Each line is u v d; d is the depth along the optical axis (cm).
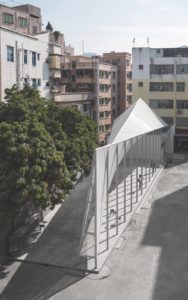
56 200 2634
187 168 5288
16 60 5025
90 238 2673
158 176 4775
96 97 7969
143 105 5606
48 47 5981
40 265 2622
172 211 3522
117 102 9406
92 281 2381
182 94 7200
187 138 7169
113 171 3005
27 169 2416
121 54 9344
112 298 2202
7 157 2445
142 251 2720
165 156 5988
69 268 2550
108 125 8688
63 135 2945
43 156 2512
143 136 4159
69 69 8050
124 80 9381
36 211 3222
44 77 5912
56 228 3175
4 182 2381
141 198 3741
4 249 2717
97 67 7925
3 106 2938
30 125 2656
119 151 3067
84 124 3356
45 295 2278
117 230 2939
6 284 2417
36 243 2920
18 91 3278
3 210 2414
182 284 2311
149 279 2373
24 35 5188
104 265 2533
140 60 7338
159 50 7238
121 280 2373
